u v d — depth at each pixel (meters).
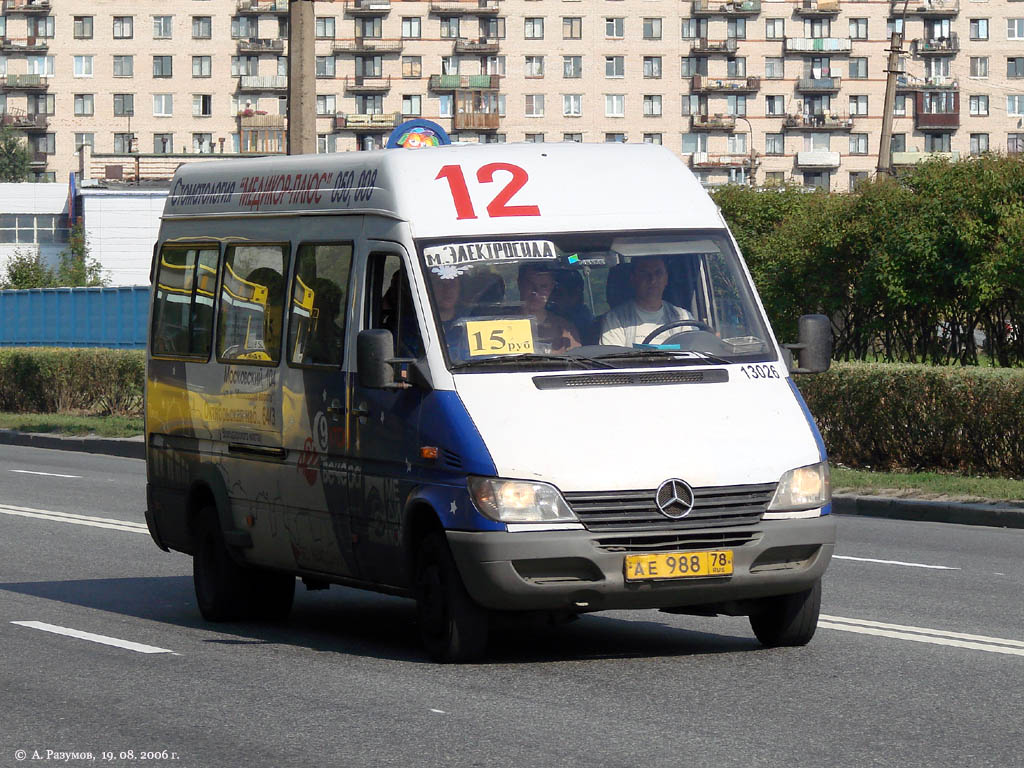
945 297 67.31
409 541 20.66
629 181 22.36
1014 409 45.00
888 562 31.83
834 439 50.16
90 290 99.12
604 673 19.73
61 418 78.88
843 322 73.00
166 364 26.97
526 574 19.22
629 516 19.27
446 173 21.88
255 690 19.06
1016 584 28.39
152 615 25.95
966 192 66.38
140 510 43.25
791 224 76.31
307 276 23.28
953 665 20.12
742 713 17.25
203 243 26.23
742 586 19.64
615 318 21.12
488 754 15.53
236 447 24.70
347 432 21.89
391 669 20.30
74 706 18.30
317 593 28.91
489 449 19.45
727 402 20.36
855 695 18.20
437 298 20.88
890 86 108.62
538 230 21.53
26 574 30.88
